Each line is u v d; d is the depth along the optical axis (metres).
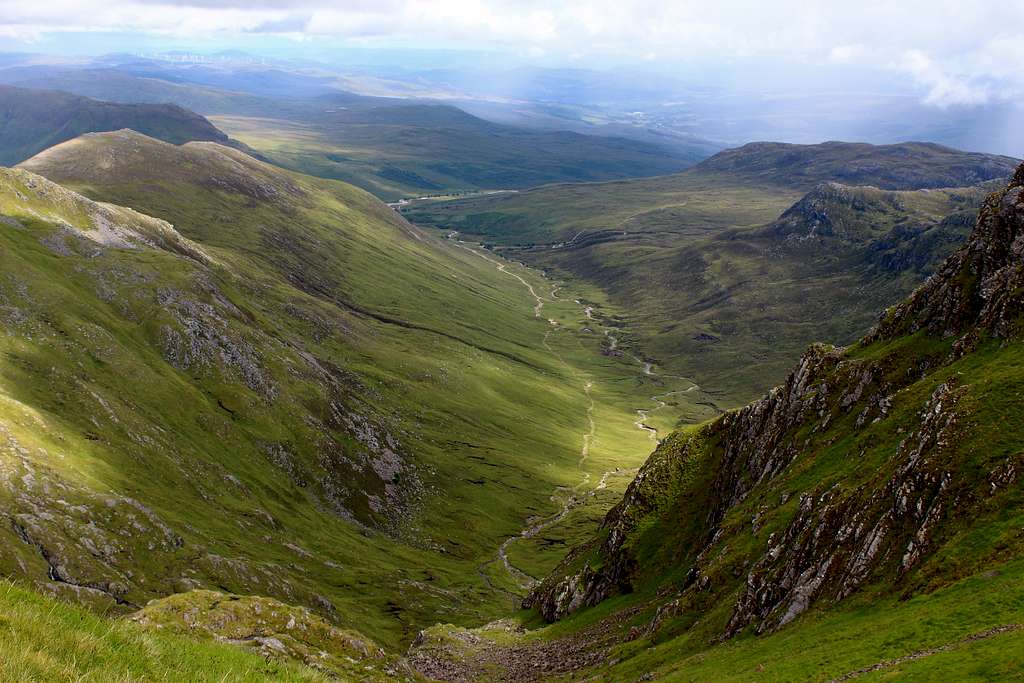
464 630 129.12
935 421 64.25
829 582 61.91
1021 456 53.59
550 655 99.56
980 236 97.62
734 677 52.72
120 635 26.00
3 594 24.27
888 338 105.38
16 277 197.88
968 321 91.94
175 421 195.50
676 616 83.12
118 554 122.12
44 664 20.64
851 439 86.94
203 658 30.05
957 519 53.66
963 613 43.72
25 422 145.12
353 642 60.88
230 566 138.12
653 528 120.75
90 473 144.00
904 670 39.69
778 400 115.19
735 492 108.25
